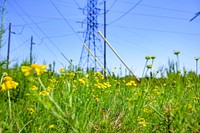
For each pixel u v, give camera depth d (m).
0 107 2.26
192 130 1.98
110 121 2.09
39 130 1.90
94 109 2.26
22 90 3.41
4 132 1.56
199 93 3.05
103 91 2.98
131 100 2.72
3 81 1.52
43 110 2.01
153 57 2.75
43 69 1.27
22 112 2.03
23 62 5.61
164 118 2.15
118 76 4.27
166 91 2.89
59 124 2.06
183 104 2.26
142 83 2.77
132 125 2.16
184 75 3.16
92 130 1.95
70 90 1.96
